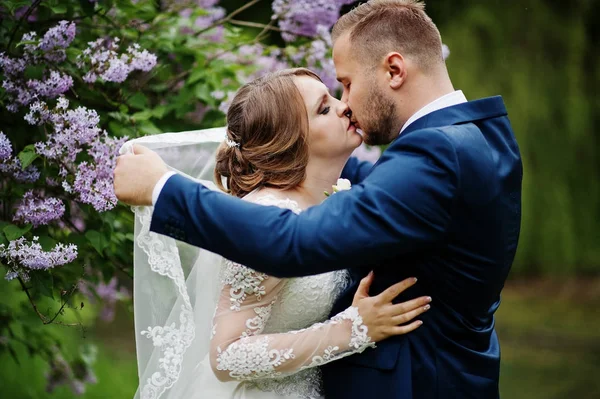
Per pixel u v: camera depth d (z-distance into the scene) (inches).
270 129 75.7
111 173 86.7
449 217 67.0
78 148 88.4
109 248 98.3
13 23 95.0
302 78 77.9
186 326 76.4
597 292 341.4
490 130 73.0
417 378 70.4
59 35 89.6
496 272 70.9
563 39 337.4
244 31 136.2
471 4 339.9
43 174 90.0
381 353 70.5
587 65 343.6
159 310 78.9
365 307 69.9
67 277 97.7
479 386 71.7
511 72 334.3
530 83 335.3
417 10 74.4
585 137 341.7
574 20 338.3
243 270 70.9
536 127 338.6
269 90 76.2
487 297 71.7
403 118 74.0
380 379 70.3
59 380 126.7
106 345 245.4
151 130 100.1
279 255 63.9
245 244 64.4
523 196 345.1
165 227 67.1
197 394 76.7
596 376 237.1
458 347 71.0
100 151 86.6
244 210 65.2
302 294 74.1
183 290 76.2
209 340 78.4
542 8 338.0
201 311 78.5
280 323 75.2
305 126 76.1
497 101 74.4
